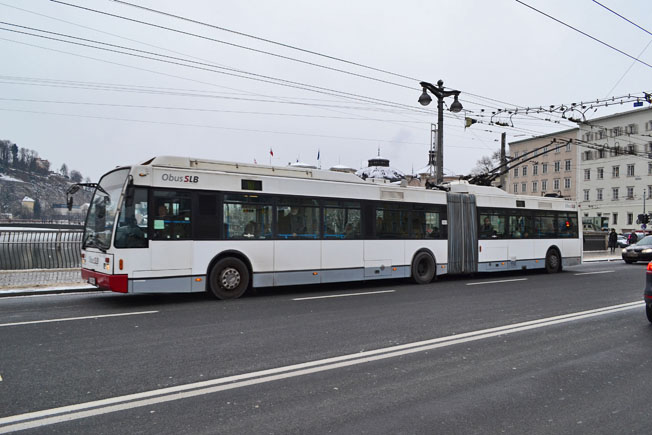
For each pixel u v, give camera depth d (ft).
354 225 41.52
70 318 26.61
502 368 18.19
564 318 28.19
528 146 268.41
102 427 12.31
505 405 14.44
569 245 61.11
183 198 32.71
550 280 50.11
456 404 14.43
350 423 12.86
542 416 13.66
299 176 39.19
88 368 17.20
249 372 17.06
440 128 61.57
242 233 35.12
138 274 30.63
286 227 37.37
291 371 17.28
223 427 12.42
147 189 31.35
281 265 36.88
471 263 50.57
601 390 15.92
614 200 223.10
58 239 53.26
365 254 41.98
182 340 21.57
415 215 46.19
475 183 69.46
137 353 19.26
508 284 46.03
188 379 16.17
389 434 12.24
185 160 33.91
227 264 34.35
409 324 25.91
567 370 18.07
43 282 41.91
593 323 26.89
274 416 13.21
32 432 11.96
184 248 32.42
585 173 237.25
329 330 24.09
